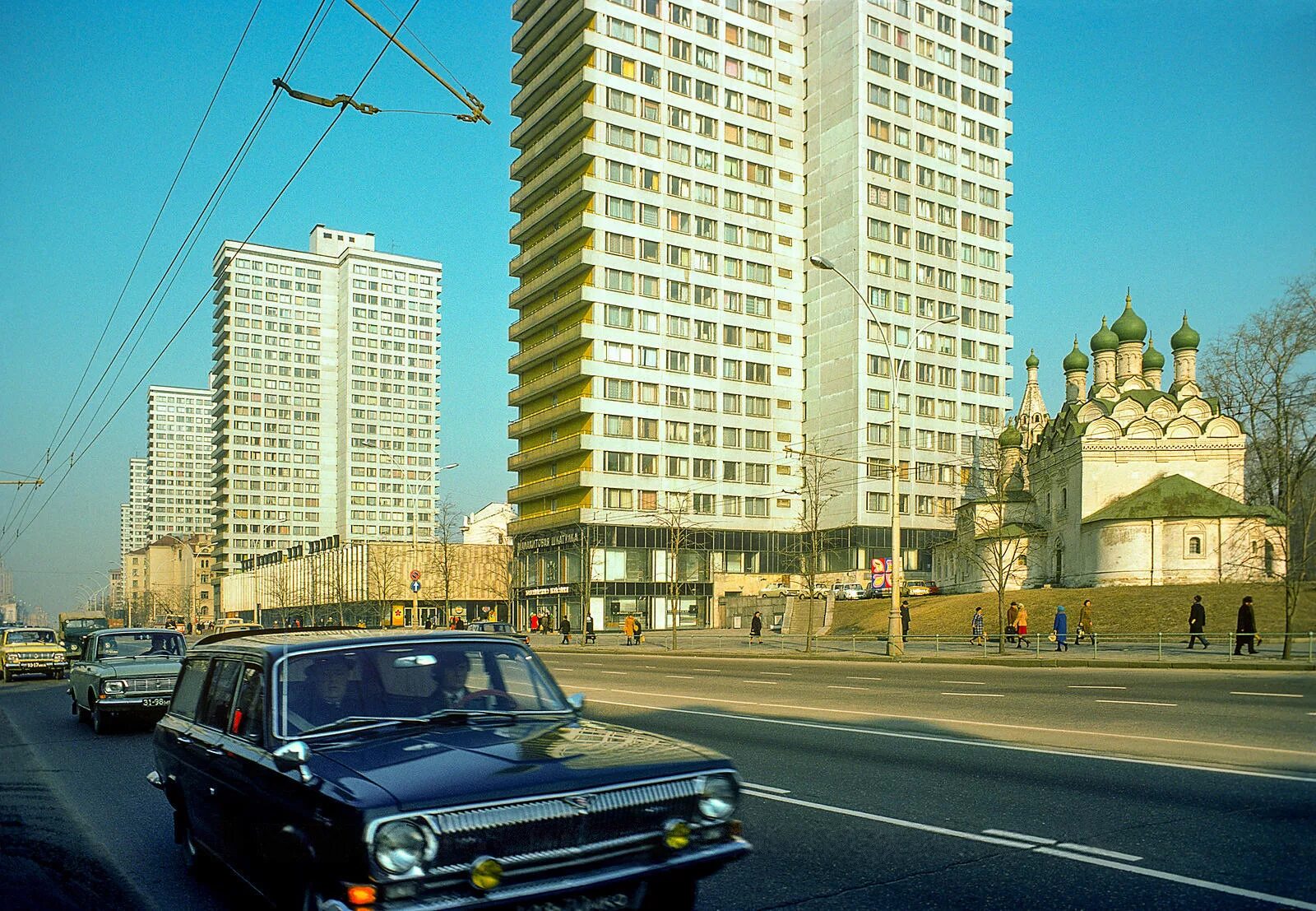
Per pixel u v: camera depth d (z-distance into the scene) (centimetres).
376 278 15025
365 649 559
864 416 8081
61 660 3064
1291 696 1733
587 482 7556
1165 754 1071
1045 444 6712
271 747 503
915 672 2623
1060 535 6359
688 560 7888
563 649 4838
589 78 7719
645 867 445
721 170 8300
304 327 15200
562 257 8288
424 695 549
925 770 992
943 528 8375
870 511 8056
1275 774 933
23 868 704
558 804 430
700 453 8031
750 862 663
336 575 9619
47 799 977
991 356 8931
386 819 399
